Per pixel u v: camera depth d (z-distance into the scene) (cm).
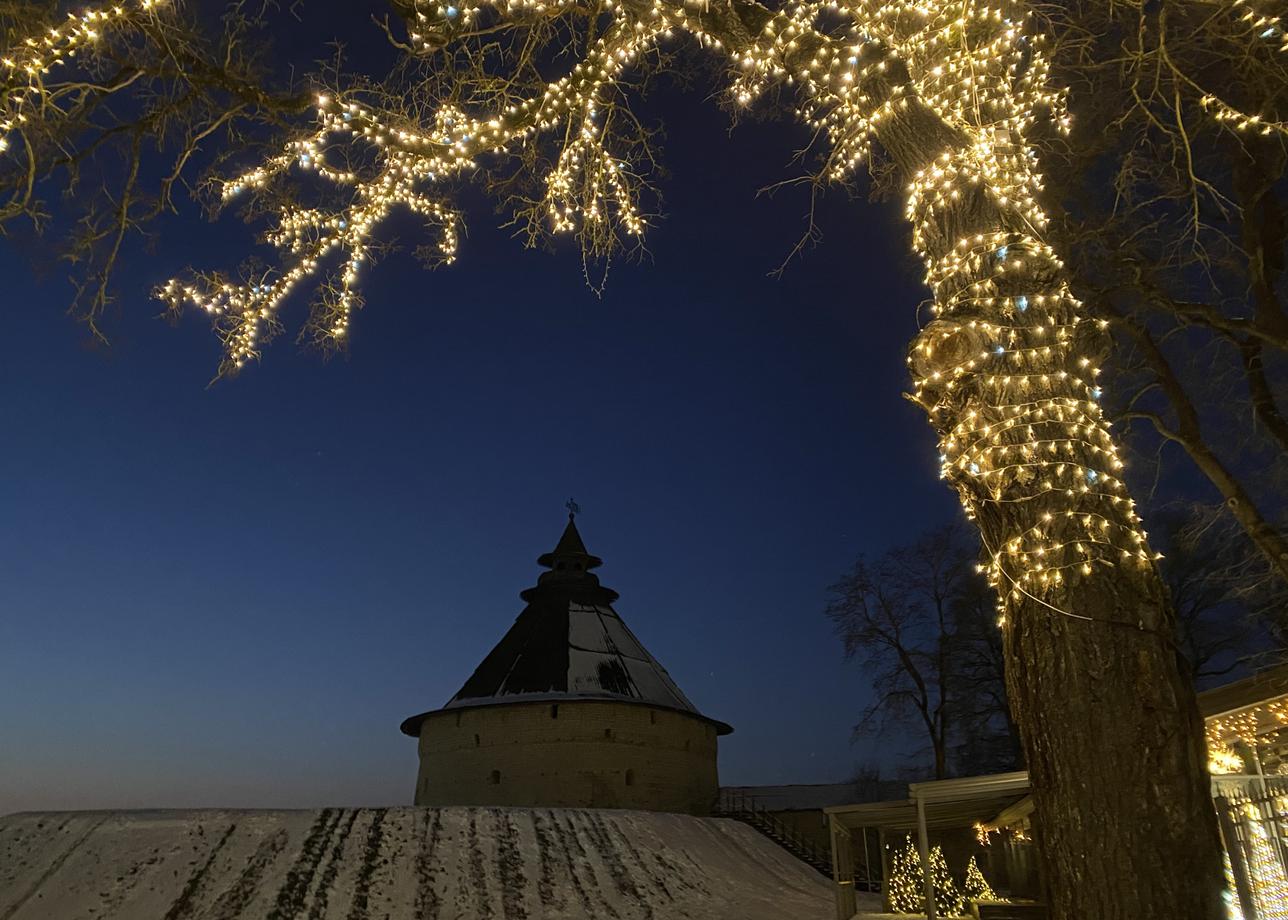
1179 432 1159
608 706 3497
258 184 731
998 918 971
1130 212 1024
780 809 3466
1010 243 502
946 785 1051
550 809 2548
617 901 2064
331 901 1822
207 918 1689
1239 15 676
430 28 618
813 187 724
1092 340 495
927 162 548
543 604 4072
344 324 775
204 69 650
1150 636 407
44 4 542
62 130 618
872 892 2530
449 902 1908
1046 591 424
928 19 554
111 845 1906
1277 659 1105
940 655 3134
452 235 816
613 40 655
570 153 750
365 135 682
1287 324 1028
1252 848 618
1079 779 391
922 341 498
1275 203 1069
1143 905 362
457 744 3591
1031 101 763
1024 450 452
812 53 606
